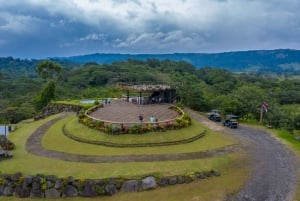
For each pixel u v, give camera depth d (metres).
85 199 30.12
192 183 32.50
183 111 58.94
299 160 39.69
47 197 30.67
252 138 49.09
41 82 172.62
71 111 68.56
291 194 30.75
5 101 118.94
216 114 62.00
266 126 58.44
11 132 52.25
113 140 41.62
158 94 68.75
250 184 32.59
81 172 32.72
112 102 68.38
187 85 76.38
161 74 164.38
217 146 42.38
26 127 54.31
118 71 174.88
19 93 145.62
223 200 29.44
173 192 30.78
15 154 38.69
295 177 34.50
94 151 39.03
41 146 41.69
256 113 65.38
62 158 37.06
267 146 45.09
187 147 41.12
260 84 143.88
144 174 32.16
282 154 41.78
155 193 30.67
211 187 31.83
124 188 31.03
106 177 31.50
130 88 66.69
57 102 76.31
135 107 61.34
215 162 36.88
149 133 43.22
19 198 30.77
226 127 56.09
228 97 73.12
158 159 36.69
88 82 152.50
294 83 154.38
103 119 49.53
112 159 36.50
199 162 36.25
